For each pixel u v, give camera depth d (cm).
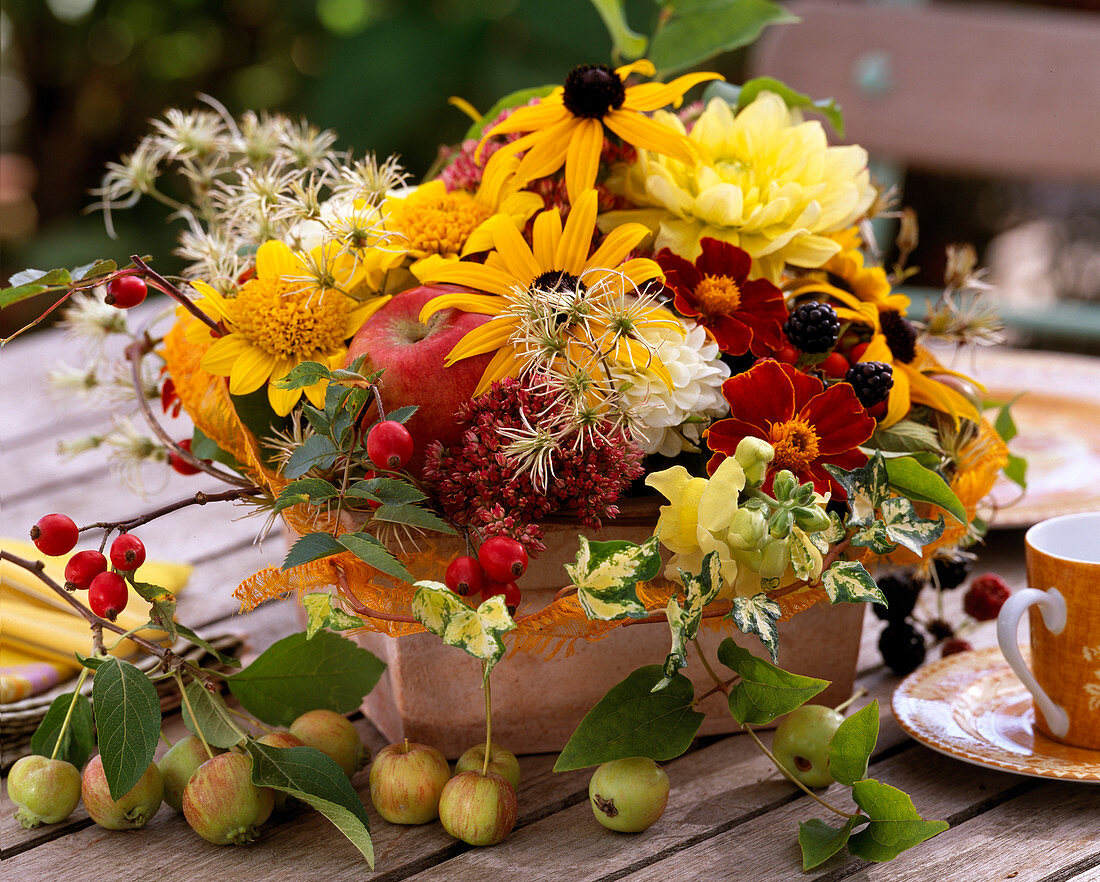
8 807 128
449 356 123
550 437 121
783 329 128
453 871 122
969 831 124
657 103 131
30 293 123
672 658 118
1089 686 126
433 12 438
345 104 422
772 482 123
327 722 127
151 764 125
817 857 121
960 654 136
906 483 125
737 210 129
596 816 124
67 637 138
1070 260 467
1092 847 123
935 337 139
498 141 133
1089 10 410
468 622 118
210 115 142
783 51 285
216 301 127
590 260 126
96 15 512
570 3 424
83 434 185
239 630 143
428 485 124
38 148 536
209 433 129
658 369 123
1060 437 164
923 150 272
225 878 122
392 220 129
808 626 131
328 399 122
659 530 122
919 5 304
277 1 500
